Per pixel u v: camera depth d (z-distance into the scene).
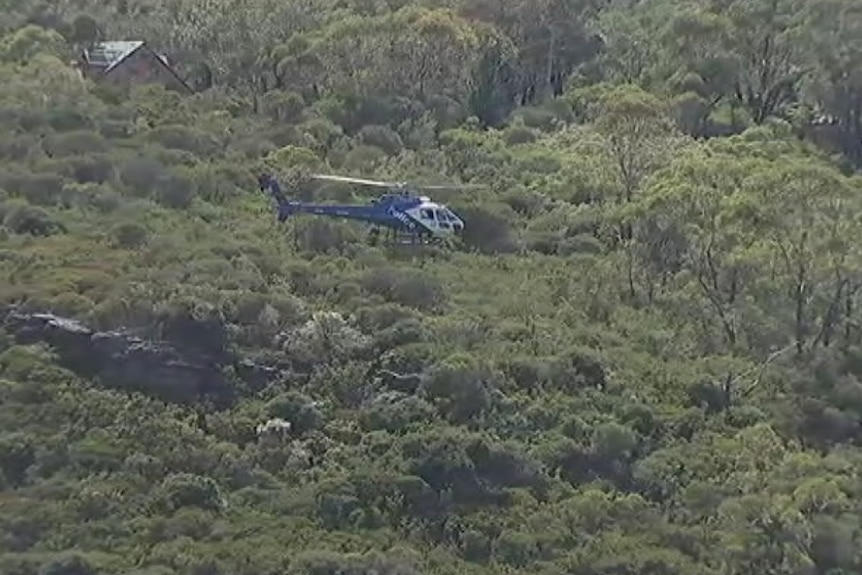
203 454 159.50
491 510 156.00
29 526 147.50
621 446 169.62
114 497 151.38
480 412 171.38
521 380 180.25
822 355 199.38
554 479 163.50
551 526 154.38
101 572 140.25
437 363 176.50
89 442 159.50
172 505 151.62
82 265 194.12
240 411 169.00
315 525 151.25
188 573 141.25
